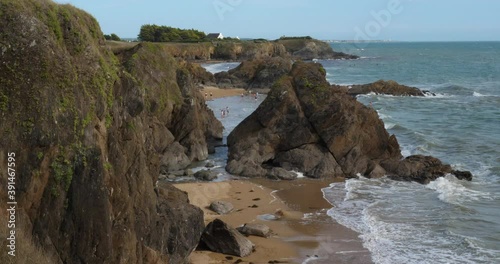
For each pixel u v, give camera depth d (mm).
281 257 24141
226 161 44094
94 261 15789
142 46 45062
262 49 170875
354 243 26047
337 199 34000
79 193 15430
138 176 18766
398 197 34312
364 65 171625
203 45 160375
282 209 31703
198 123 46562
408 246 25594
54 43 15977
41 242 14664
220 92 95500
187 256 22359
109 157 17125
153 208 19609
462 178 38750
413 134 54781
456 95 93938
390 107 77812
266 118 43406
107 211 16078
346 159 41188
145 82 42219
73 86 15906
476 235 27219
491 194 34844
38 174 14711
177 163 41031
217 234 24422
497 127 60781
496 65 173500
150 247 19297
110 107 17531
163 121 43562
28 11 15773
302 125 42562
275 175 39188
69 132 15422
